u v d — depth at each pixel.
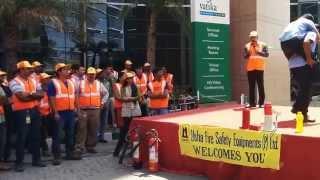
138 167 10.77
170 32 30.61
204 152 9.48
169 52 30.67
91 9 22.61
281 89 19.86
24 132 10.84
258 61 12.85
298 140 8.12
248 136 8.74
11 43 18.39
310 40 9.00
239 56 18.55
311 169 8.01
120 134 12.09
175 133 10.13
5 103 11.04
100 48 26.92
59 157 11.45
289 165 8.26
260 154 8.59
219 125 9.63
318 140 7.91
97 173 10.45
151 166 10.43
